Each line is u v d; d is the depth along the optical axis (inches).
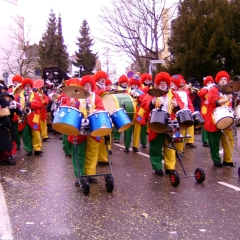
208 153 414.3
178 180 273.1
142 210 227.6
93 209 228.7
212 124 333.4
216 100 326.0
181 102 295.3
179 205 237.0
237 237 191.3
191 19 812.6
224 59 793.6
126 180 295.6
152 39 802.8
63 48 1978.3
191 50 779.4
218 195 257.4
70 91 241.0
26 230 197.3
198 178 285.7
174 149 290.2
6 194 256.4
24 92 391.9
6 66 1505.9
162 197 252.5
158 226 203.9
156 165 310.7
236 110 308.3
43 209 228.2
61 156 389.4
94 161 277.6
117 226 203.5
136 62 887.7
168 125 281.1
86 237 189.8
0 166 341.7
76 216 217.5
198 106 556.7
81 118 243.8
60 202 241.0
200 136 559.5
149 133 308.7
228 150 345.1
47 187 273.4
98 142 273.9
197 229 200.2
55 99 540.7
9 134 345.4
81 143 269.1
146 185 281.1
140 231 197.2
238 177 306.0
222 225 205.9
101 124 239.5
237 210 228.7
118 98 390.3
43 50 1804.9
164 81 298.2
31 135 392.5
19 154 400.8
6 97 358.6
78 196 253.4
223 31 770.8
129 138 418.0
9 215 217.6
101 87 368.2
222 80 336.8
